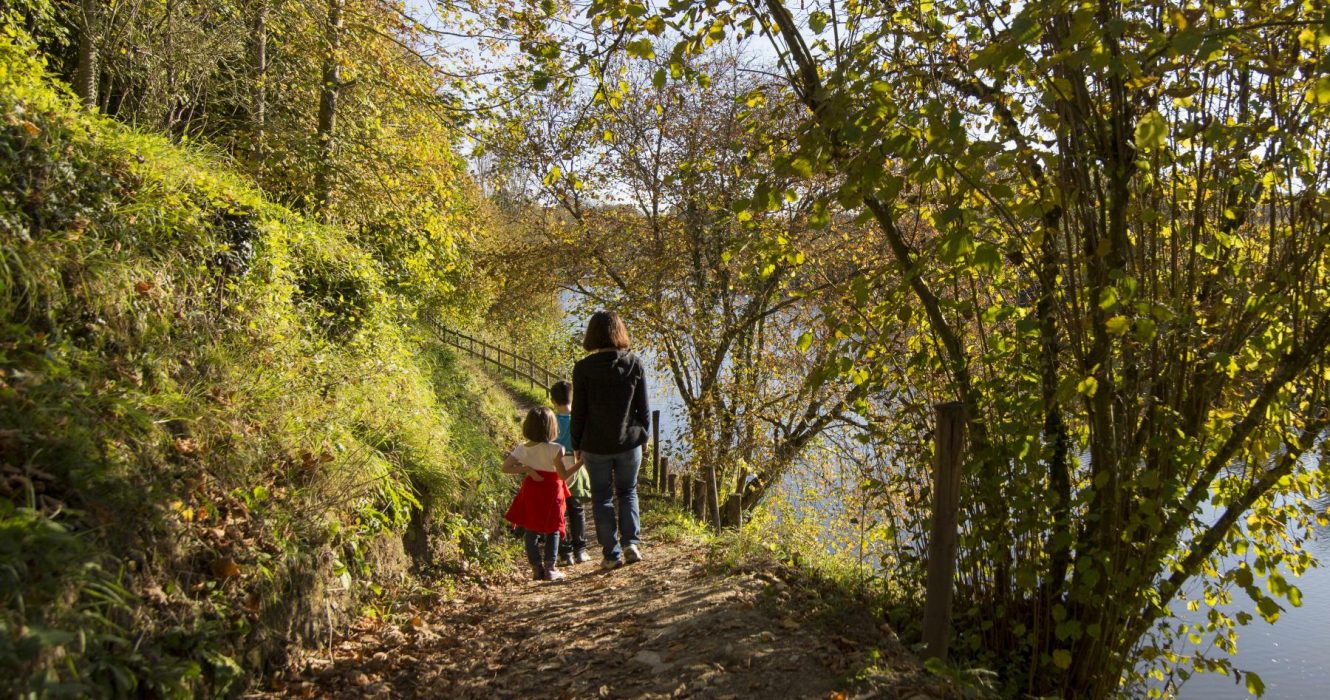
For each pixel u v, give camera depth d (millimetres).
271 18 10750
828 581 5703
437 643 4746
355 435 6027
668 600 5289
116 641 2863
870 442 5555
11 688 2312
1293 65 4133
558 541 6652
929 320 5035
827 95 4059
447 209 13617
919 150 3938
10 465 2953
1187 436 4559
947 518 4234
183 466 3855
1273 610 4582
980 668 4449
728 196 13352
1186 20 3615
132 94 8250
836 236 11203
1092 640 4723
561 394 7883
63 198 4371
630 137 14648
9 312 3559
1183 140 4383
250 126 10820
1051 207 4352
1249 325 4496
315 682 3922
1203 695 12891
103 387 3812
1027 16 3572
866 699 3703
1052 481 4859
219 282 5469
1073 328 4559
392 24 11523
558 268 16203
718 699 3727
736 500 11562
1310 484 4961
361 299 8383
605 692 3871
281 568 4059
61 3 8016
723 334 13352
